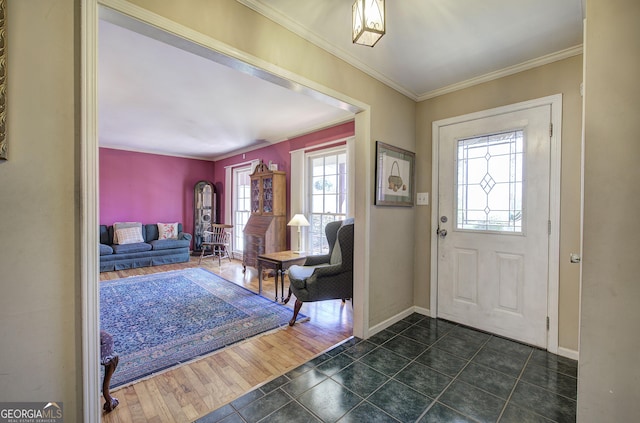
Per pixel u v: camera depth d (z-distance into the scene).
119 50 2.20
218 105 3.43
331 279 2.78
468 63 2.34
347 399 1.68
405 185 2.84
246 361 2.13
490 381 1.84
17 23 1.00
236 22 1.58
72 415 1.11
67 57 1.09
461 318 2.71
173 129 4.50
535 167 2.29
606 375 1.06
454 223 2.74
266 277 4.59
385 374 1.92
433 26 1.86
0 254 0.98
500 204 2.47
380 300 2.59
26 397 1.03
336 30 1.92
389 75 2.54
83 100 1.10
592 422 1.09
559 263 2.18
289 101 3.29
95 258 1.14
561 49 2.13
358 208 2.46
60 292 1.09
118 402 1.67
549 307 2.22
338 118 3.94
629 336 1.02
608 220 1.06
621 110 1.03
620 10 1.04
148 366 2.06
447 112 2.79
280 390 1.77
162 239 5.94
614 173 1.04
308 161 4.56
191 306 3.29
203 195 6.82
